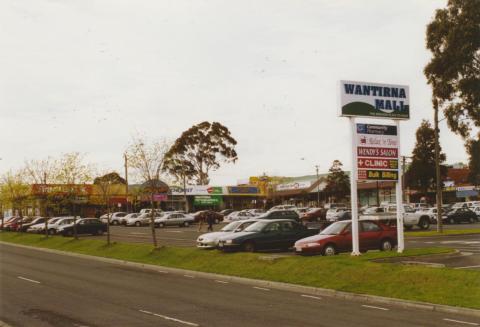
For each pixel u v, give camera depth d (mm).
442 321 11367
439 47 36500
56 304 13672
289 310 12750
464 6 34906
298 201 95500
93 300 14312
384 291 14703
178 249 25438
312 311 12625
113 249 29547
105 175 57594
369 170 21312
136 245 29156
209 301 14141
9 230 59219
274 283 17266
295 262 18953
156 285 17578
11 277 19859
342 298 14805
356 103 21375
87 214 75000
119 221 65625
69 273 21312
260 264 19812
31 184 54219
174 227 57844
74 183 47188
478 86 34625
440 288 14062
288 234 25422
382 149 21703
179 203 86188
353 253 20641
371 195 84812
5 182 58406
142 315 12062
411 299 13648
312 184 86812
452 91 35969
